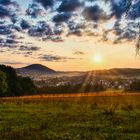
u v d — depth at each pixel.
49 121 32.59
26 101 69.06
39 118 35.59
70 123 30.91
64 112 42.81
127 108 47.47
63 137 23.09
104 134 24.53
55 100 73.81
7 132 25.22
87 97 84.06
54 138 22.70
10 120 34.09
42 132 25.28
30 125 29.77
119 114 39.59
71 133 25.03
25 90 161.12
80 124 30.02
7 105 55.47
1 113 41.34
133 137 23.36
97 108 49.44
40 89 189.00
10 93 143.00
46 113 41.41
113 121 32.28
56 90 193.50
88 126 28.62
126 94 91.88
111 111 40.31
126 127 28.06
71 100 73.38
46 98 81.94
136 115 38.47
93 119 34.31
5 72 140.50
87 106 54.16
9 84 144.25
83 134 24.39
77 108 49.88
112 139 22.66
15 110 45.53
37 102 66.44
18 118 35.72
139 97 80.88
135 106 51.62
